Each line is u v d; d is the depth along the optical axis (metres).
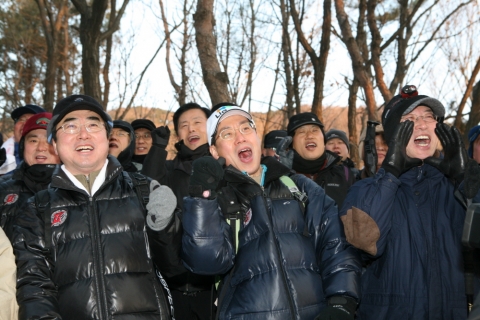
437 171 2.93
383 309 2.75
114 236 2.70
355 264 2.75
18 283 2.61
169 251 2.70
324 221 2.87
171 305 2.82
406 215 2.83
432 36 12.78
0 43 18.53
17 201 3.71
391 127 3.06
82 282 2.60
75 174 2.92
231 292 2.73
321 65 10.27
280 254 2.69
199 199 2.65
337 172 4.81
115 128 4.96
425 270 2.71
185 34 13.45
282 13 12.85
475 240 2.10
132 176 2.98
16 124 5.19
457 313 2.63
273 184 2.94
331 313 2.53
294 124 4.80
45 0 13.69
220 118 3.10
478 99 10.27
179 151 4.78
